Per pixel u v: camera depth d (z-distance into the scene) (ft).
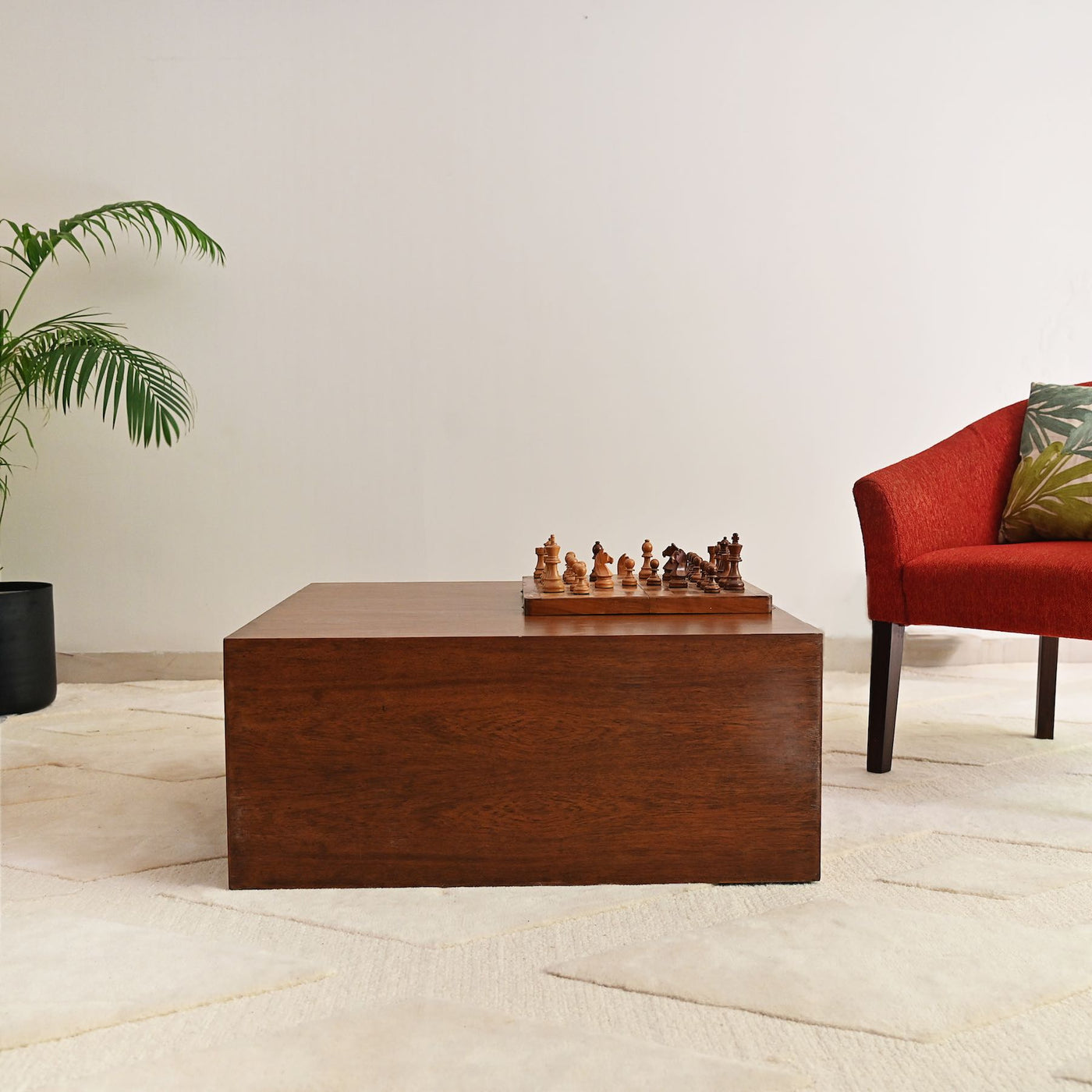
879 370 10.15
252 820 4.56
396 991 3.63
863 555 10.25
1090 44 10.02
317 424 9.87
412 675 4.51
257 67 9.66
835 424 10.16
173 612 9.90
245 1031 3.35
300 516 9.91
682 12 9.79
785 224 9.99
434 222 9.82
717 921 4.20
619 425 10.04
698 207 9.93
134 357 8.52
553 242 9.89
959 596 5.98
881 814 5.59
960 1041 3.25
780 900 4.42
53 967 3.81
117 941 4.04
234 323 9.77
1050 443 6.78
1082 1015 3.42
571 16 9.76
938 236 10.07
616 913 4.29
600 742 4.55
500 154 9.82
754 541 10.20
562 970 3.76
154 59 9.59
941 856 4.94
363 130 9.75
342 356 9.85
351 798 4.55
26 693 8.39
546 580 5.30
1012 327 10.19
